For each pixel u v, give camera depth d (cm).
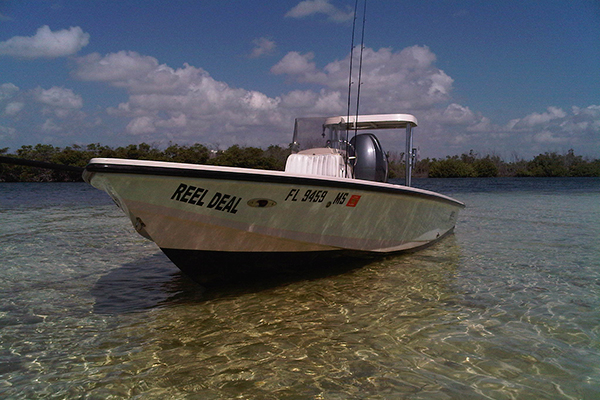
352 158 518
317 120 554
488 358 242
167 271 474
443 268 473
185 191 316
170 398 206
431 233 602
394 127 658
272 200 357
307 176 360
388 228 486
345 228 430
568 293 364
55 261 522
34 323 311
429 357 245
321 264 451
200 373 231
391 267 484
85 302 361
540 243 618
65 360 249
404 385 213
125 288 405
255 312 331
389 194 450
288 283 420
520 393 204
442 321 302
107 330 296
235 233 362
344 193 400
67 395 210
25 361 248
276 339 276
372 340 271
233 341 274
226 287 402
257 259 394
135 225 331
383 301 353
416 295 368
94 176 291
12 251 583
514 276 428
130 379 225
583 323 293
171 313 331
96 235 725
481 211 1154
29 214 1070
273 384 218
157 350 262
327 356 249
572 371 225
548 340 265
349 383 217
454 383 215
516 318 305
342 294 376
